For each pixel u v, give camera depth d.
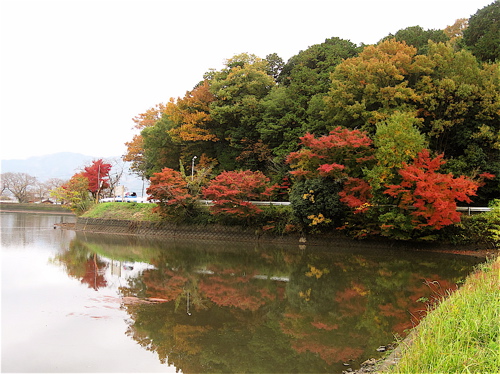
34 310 11.26
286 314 11.68
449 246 23.55
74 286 14.50
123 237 33.66
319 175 24.88
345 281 16.33
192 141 37.91
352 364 8.02
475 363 4.84
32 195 85.31
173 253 24.23
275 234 29.16
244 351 8.80
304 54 38.34
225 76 38.28
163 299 13.16
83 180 47.41
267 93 37.62
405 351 6.43
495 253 21.67
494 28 28.09
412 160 22.84
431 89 24.53
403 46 27.09
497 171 23.48
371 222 24.11
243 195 28.80
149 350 8.75
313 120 30.91
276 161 30.70
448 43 27.08
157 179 32.66
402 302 12.73
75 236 33.34
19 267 17.80
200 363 8.09
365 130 25.58
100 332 9.72
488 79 24.34
